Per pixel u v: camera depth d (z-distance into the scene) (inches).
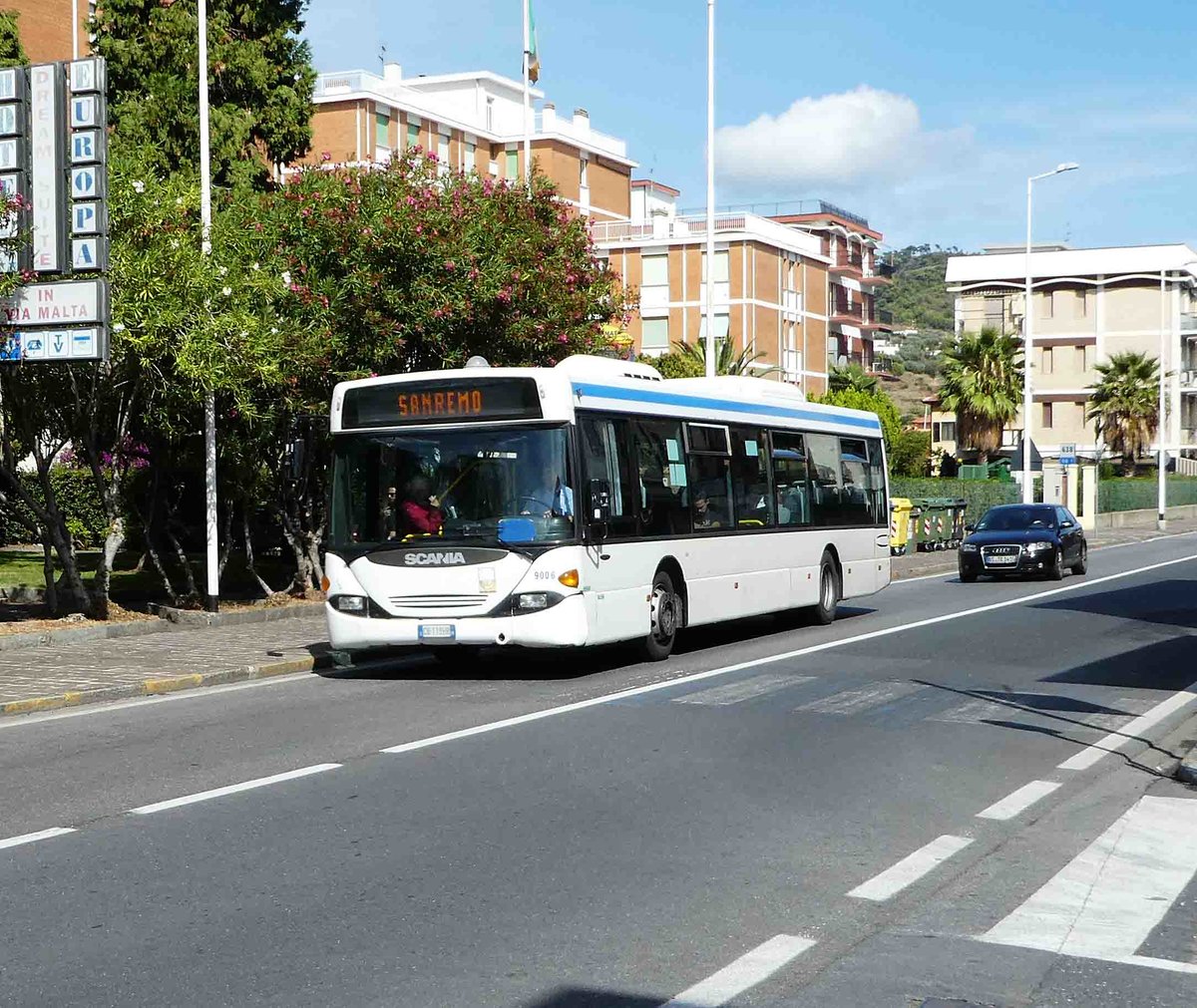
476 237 826.2
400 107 2605.8
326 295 805.2
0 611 771.4
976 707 484.7
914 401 6845.5
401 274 815.1
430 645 585.9
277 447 846.5
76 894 253.9
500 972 211.2
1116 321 3491.6
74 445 819.4
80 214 651.5
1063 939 229.3
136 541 1150.3
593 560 576.1
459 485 576.1
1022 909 246.2
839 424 850.8
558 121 2903.5
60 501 1253.7
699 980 208.1
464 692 533.3
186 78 1245.7
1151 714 473.4
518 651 690.2
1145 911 245.4
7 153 653.3
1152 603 935.0
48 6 1903.3
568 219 943.7
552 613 561.6
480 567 566.6
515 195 885.8
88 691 517.7
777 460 762.8
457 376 580.1
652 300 2977.4
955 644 687.7
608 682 555.5
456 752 398.0
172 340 694.5
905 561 1418.6
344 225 804.0
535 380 571.2
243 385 738.8
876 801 335.0
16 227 651.5
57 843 293.0
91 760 394.9
